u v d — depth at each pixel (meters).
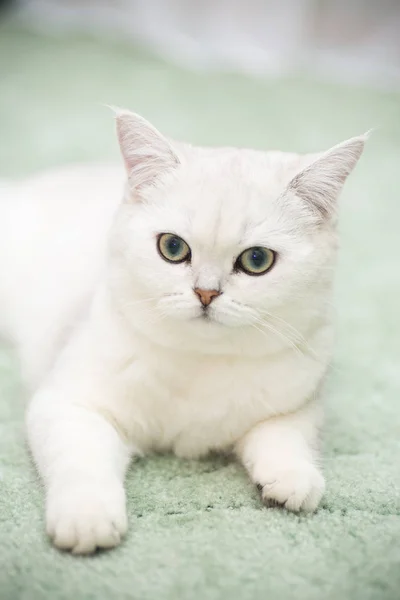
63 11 1.59
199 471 0.48
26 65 1.34
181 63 1.49
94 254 0.57
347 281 0.77
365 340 0.67
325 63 1.54
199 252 0.44
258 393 0.47
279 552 0.40
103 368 0.47
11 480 0.46
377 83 1.48
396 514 0.44
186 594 0.37
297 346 0.47
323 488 0.45
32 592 0.37
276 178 0.46
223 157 0.47
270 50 1.56
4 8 1.55
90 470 0.42
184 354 0.46
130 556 0.40
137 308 0.46
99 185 0.65
